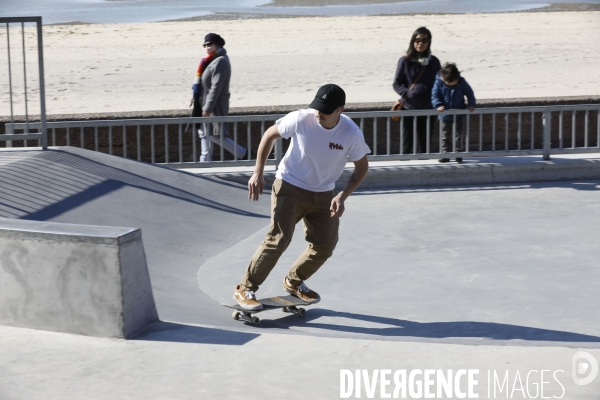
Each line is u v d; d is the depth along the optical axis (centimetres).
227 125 1062
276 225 530
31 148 903
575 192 980
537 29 2788
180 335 447
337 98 489
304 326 546
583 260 695
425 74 1032
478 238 779
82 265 443
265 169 1030
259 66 2170
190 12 3450
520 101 1166
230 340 438
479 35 2672
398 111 1009
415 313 571
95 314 445
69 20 3180
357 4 3750
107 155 942
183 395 368
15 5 3759
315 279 664
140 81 1977
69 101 1736
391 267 691
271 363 404
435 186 1030
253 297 541
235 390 372
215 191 934
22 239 457
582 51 2353
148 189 871
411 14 3272
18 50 2431
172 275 668
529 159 1071
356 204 941
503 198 956
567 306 576
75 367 403
